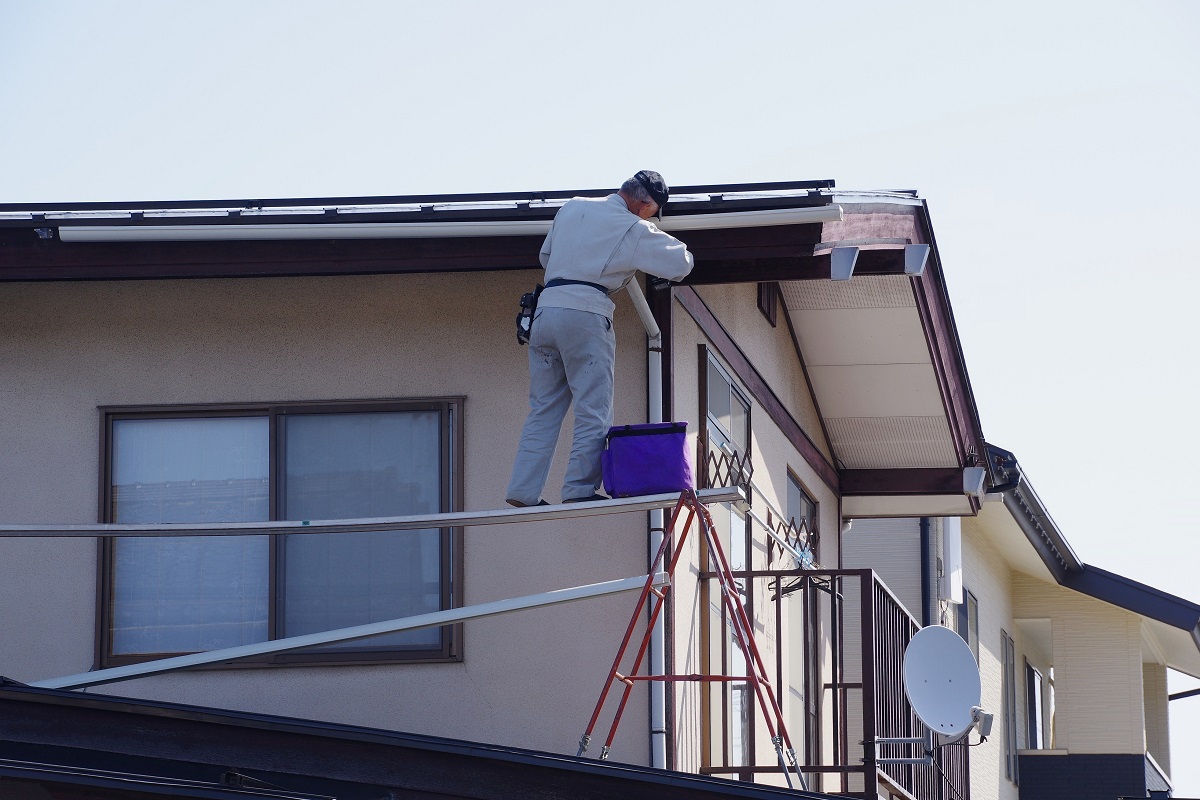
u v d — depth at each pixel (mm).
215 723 13195
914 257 17094
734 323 19578
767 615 20953
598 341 14734
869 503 26781
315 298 16922
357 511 16531
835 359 22953
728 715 18641
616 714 14195
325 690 16188
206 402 16766
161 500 16734
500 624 16219
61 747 13094
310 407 16672
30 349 16984
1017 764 38750
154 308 17000
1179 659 42812
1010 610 39625
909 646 19953
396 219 15586
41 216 15836
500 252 15992
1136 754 38000
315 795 12148
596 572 16250
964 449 25188
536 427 15031
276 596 16453
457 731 15969
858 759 27688
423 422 16688
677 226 15422
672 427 14570
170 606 16578
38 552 16609
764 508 20875
